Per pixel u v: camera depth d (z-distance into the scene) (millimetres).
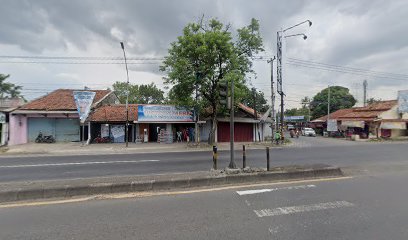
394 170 9609
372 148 19953
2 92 37406
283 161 12477
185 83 20406
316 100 60844
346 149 19188
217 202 5590
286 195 6121
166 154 16078
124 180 6848
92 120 24047
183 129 26750
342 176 8391
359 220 4590
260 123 30156
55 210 5102
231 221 4531
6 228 4254
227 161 12445
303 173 8148
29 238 3893
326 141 31188
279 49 24188
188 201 5664
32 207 5285
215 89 21688
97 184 6355
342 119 42219
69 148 19812
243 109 27828
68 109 23922
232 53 20688
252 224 4398
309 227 4285
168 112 24906
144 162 12305
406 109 34406
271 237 3904
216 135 26672
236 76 19609
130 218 4668
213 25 21297
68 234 4020
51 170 10273
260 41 23297
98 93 29031
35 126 24359
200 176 7270
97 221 4535
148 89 50469
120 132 25234
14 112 22594
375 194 6230
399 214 4887
